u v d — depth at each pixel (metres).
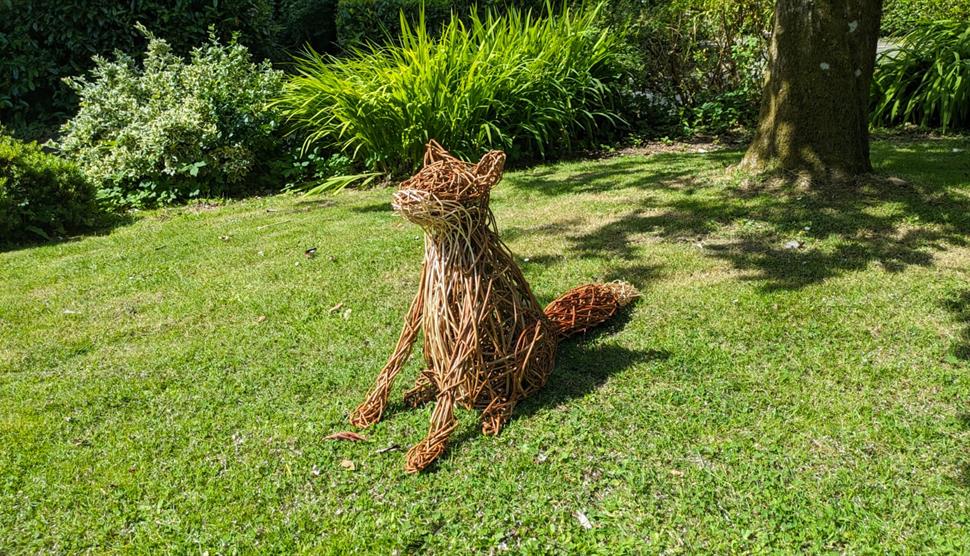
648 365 3.99
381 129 8.58
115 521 3.03
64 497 3.18
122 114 8.87
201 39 11.65
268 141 8.98
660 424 3.46
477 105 8.64
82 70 11.39
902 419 3.43
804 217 5.99
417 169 8.72
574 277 5.28
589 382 3.87
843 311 4.48
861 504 2.91
